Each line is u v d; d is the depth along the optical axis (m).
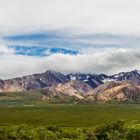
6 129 100.94
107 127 103.38
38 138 97.19
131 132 97.00
